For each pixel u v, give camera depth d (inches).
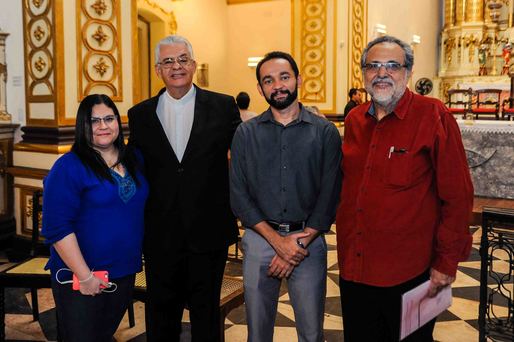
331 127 93.7
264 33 367.6
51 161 198.7
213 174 102.6
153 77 330.3
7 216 215.9
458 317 148.8
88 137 87.9
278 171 92.4
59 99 195.0
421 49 501.4
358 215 83.0
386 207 80.0
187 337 136.8
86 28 201.2
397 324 82.7
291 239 91.0
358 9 358.0
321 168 93.2
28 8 201.9
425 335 82.4
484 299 95.0
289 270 91.0
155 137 101.7
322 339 97.0
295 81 91.6
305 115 93.5
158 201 101.3
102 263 89.5
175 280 103.8
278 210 92.7
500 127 273.0
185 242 102.0
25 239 207.5
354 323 86.7
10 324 145.0
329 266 193.6
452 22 532.1
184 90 102.5
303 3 351.3
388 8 416.8
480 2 514.9
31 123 207.0
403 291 81.4
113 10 210.1
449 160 77.4
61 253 85.2
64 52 195.2
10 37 211.8
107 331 93.4
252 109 378.9
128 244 91.4
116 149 93.0
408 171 78.8
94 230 88.6
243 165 94.7
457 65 524.4
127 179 91.3
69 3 195.3
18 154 210.1
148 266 104.2
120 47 213.6
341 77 342.6
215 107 103.7
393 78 78.8
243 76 379.6
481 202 266.7
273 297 96.8
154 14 315.3
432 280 78.5
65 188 85.4
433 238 81.7
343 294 88.2
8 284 123.0
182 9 338.0
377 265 81.7
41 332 140.4
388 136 80.7
